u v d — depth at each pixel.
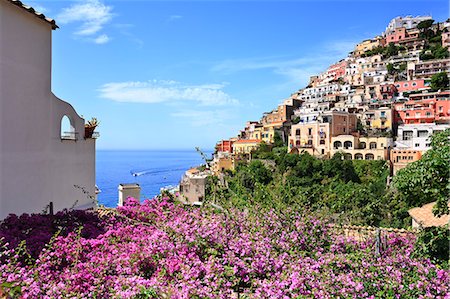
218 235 4.82
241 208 5.91
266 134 73.81
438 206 6.30
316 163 46.47
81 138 9.91
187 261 4.21
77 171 9.72
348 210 6.66
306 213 5.66
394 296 4.02
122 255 4.59
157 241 4.68
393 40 104.62
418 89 74.62
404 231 6.58
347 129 62.41
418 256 5.32
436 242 5.55
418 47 96.69
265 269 4.29
